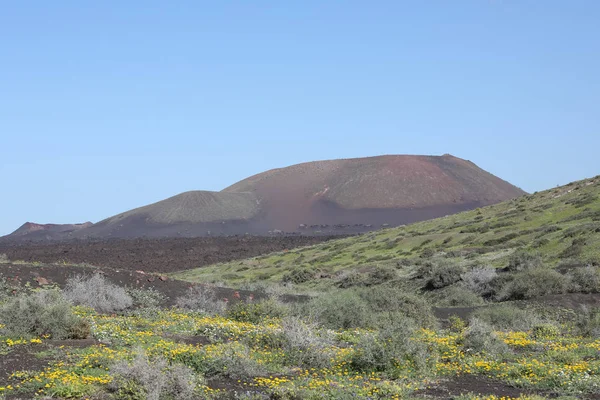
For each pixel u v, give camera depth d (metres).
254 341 16.64
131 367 11.44
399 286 44.97
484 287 37.81
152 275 29.42
